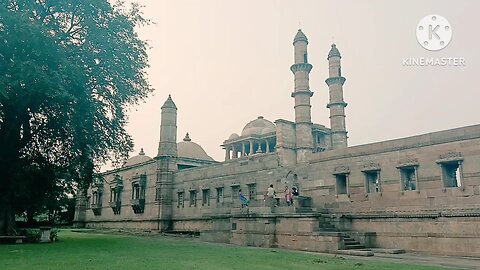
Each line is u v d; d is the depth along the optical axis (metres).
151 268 12.26
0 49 22.47
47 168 29.45
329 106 46.25
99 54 27.02
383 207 24.73
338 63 47.00
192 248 21.44
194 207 44.03
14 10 23.91
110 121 28.88
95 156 29.80
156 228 47.38
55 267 12.27
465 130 21.62
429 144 23.09
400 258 18.67
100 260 14.46
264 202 27.67
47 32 23.64
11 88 22.55
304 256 17.78
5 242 24.06
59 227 68.75
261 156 36.34
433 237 21.88
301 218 24.02
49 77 22.91
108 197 60.59
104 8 27.19
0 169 26.12
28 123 27.30
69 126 26.80
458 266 15.46
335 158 28.14
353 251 20.47
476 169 20.91
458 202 21.33
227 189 39.97
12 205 27.17
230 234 28.27
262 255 17.72
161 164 48.81
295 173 31.67
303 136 42.31
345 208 26.81
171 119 50.56
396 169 24.48
